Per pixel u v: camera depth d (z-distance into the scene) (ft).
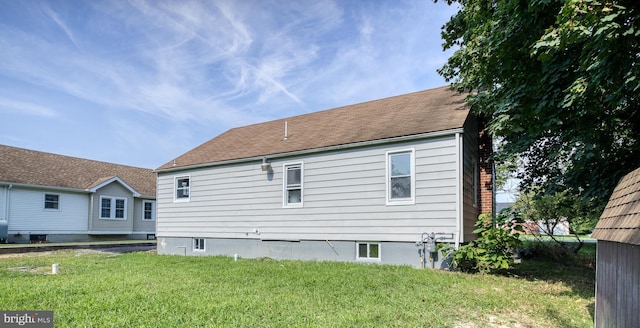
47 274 27.45
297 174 38.29
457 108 34.73
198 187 45.78
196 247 45.80
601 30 15.03
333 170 35.78
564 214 45.52
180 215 47.14
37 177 67.31
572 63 20.74
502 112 24.47
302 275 26.09
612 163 24.45
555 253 41.50
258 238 39.99
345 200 34.78
